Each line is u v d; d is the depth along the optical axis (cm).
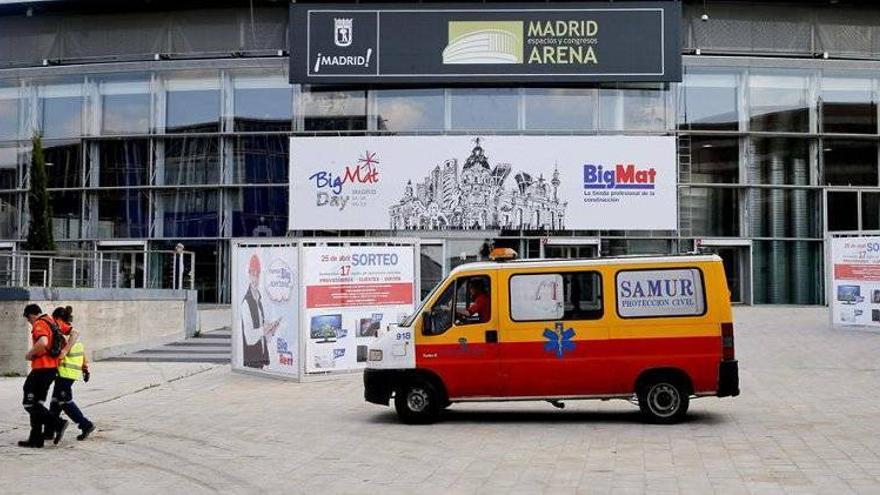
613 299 1250
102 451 1123
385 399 1286
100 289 2295
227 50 3897
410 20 3756
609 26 3734
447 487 870
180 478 948
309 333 1817
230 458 1052
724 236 3784
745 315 3256
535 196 3712
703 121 3794
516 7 3753
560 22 3741
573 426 1231
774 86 3834
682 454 1015
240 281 1998
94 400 1616
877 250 2547
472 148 3734
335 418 1349
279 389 1719
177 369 2091
